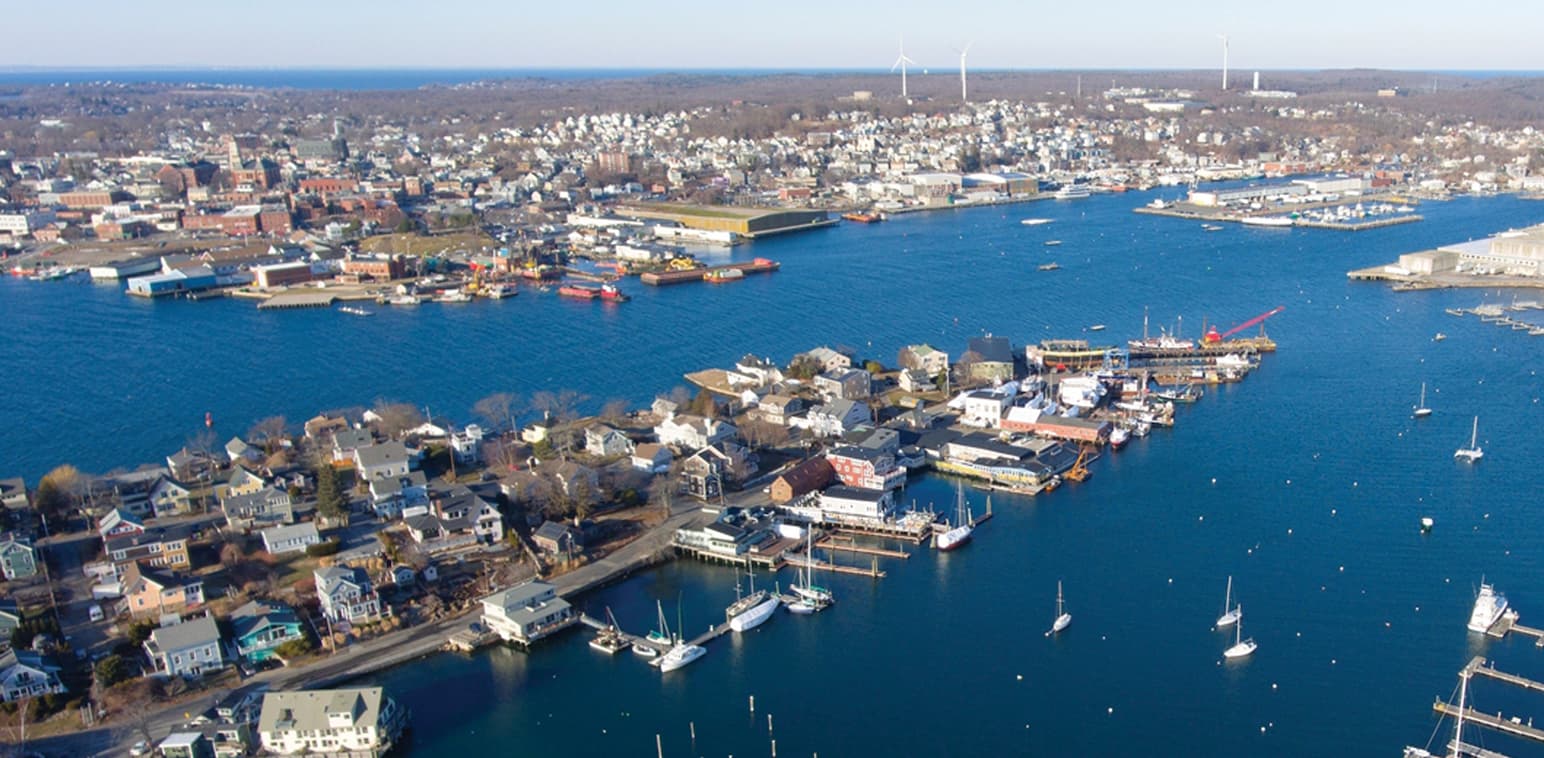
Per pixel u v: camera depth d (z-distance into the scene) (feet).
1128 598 515.91
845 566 559.79
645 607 524.11
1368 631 479.82
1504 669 447.83
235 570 539.70
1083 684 450.30
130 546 533.14
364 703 422.41
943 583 537.65
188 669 460.55
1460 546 554.46
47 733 422.41
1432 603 501.15
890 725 429.79
